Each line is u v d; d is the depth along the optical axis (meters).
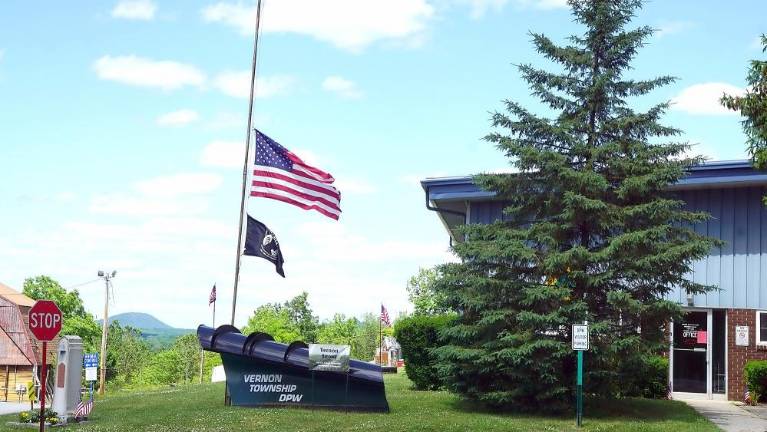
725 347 23.47
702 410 20.55
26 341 67.00
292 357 18.00
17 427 16.97
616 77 18.67
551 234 18.09
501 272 18.25
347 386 18.02
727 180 22.78
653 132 18.11
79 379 18.23
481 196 24.69
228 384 18.55
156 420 16.80
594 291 18.14
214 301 46.94
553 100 18.53
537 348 17.17
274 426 15.77
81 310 84.00
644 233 17.17
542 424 16.50
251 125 19.22
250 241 18.97
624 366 17.67
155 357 100.12
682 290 23.86
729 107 17.09
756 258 23.42
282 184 19.14
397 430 15.49
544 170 18.17
